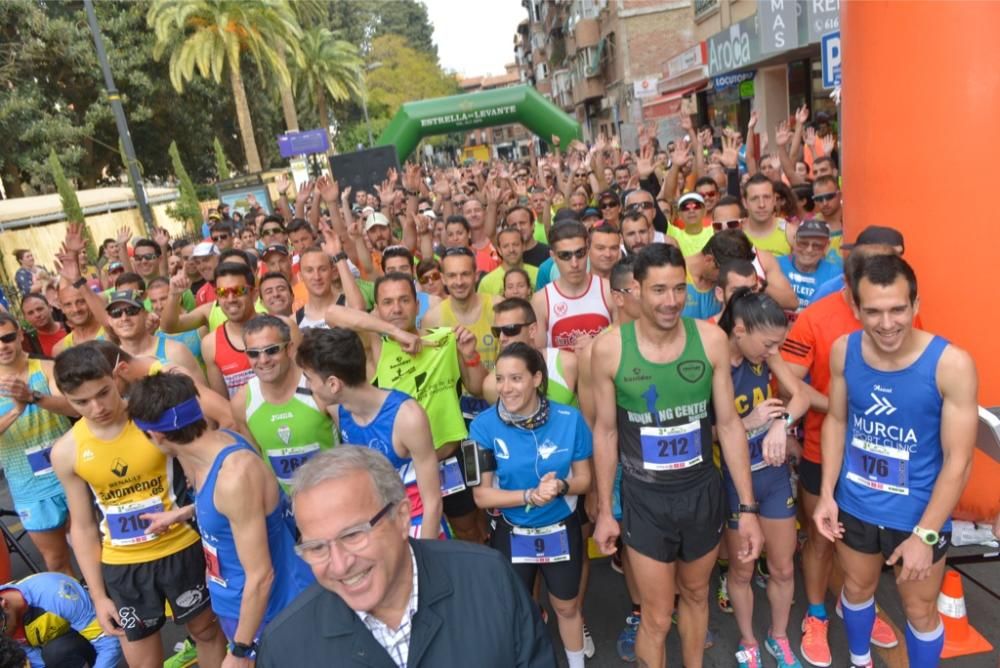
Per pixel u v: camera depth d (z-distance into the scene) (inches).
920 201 131.0
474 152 2235.5
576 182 403.9
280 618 63.9
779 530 117.7
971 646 119.0
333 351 106.5
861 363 98.7
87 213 919.7
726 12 721.0
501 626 63.6
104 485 114.4
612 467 113.0
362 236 230.4
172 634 160.9
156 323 198.1
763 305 107.1
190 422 94.6
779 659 122.4
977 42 120.7
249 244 372.5
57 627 118.0
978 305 129.3
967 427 90.7
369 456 62.4
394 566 60.4
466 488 141.9
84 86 1104.8
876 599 137.6
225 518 97.7
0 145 959.6
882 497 100.5
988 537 131.2
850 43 139.9
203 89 1283.2
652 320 100.7
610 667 130.5
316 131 929.5
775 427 110.2
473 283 160.9
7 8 904.9
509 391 109.7
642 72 1197.7
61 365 105.3
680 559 111.9
